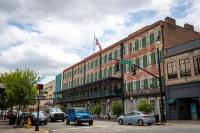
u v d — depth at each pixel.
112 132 18.59
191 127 21.16
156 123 27.42
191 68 33.75
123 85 50.19
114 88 52.75
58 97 85.31
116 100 51.66
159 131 17.84
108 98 53.97
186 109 35.72
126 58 50.19
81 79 70.50
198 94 32.31
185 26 44.31
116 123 30.77
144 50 44.81
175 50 36.81
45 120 29.27
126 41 50.78
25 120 27.91
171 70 37.19
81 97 63.59
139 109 38.06
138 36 46.97
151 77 42.16
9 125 28.27
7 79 29.08
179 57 35.84
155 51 41.81
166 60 38.25
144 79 44.03
